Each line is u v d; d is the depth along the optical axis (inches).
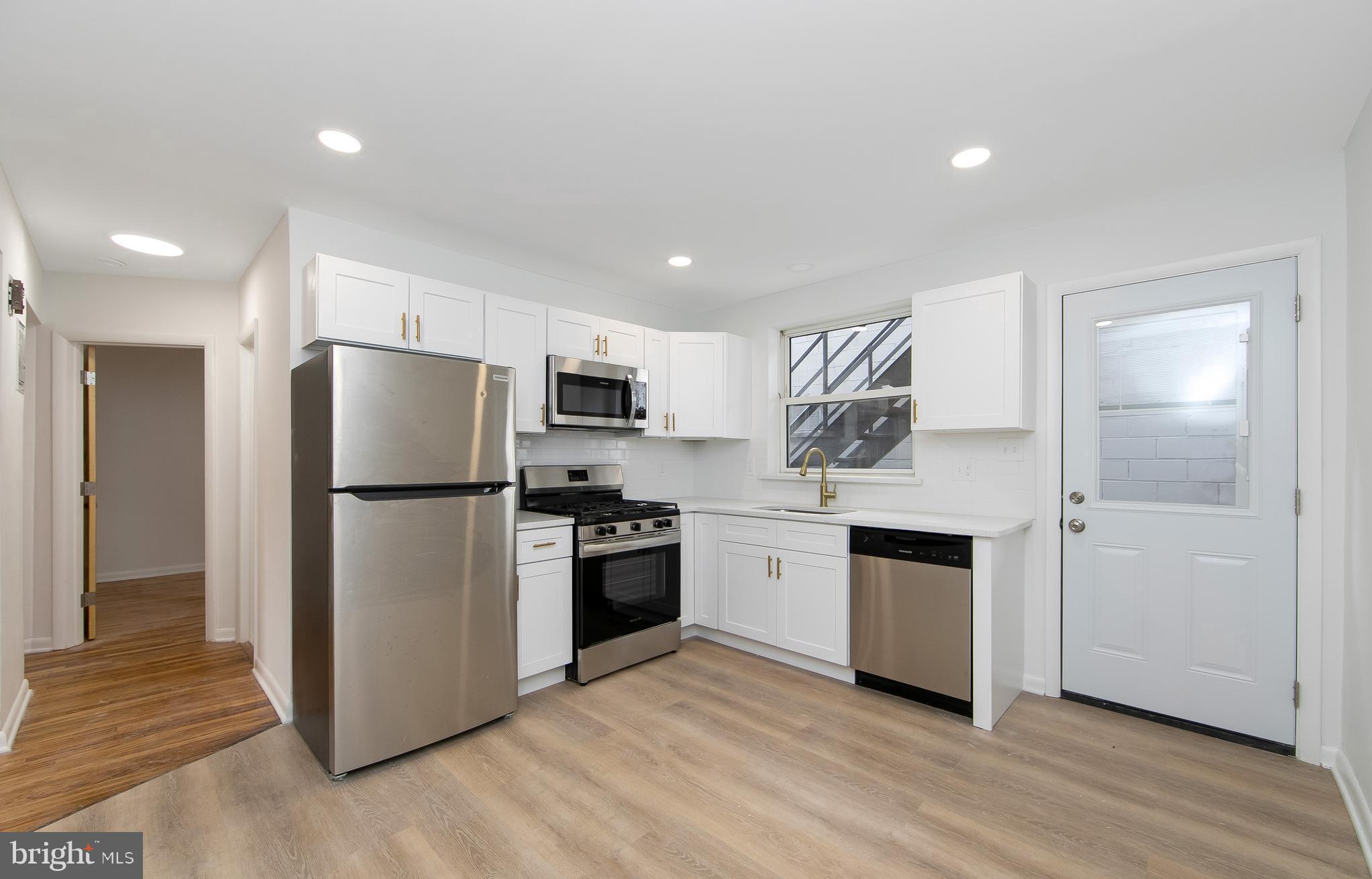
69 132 77.3
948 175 92.4
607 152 85.0
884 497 136.2
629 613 124.5
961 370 111.4
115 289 138.9
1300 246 87.7
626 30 59.8
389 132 79.0
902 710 103.9
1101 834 70.1
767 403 162.6
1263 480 90.4
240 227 109.9
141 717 101.3
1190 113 75.4
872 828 71.4
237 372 146.9
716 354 157.1
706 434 155.7
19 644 100.3
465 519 94.0
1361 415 76.7
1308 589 86.4
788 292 157.3
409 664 87.4
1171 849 67.5
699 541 142.4
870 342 148.2
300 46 61.7
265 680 113.9
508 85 69.2
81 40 59.7
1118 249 103.9
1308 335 86.9
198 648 140.2
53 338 135.7
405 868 64.7
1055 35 60.9
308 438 88.7
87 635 145.9
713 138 81.4
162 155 83.7
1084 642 106.7
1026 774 83.1
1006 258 116.8
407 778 82.4
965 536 99.0
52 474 138.9
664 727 97.7
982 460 119.6
